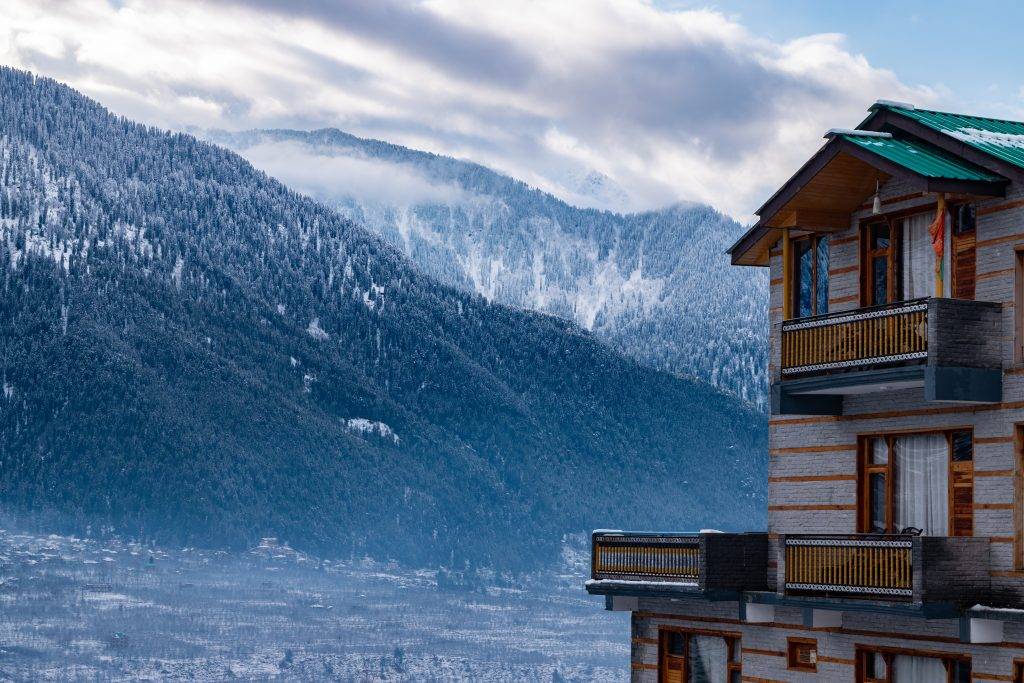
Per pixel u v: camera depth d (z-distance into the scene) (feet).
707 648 143.13
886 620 121.90
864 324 119.44
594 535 149.07
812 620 125.08
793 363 126.72
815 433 133.08
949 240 119.44
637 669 149.89
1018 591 110.22
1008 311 112.98
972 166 116.67
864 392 125.90
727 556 134.82
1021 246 112.16
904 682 120.78
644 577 142.72
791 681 132.05
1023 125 131.03
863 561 117.29
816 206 129.90
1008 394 112.27
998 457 112.98
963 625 111.24
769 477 138.21
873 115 128.57
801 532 133.59
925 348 113.09
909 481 122.93
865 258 128.57
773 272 141.28
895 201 124.67
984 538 112.98
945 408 118.73
